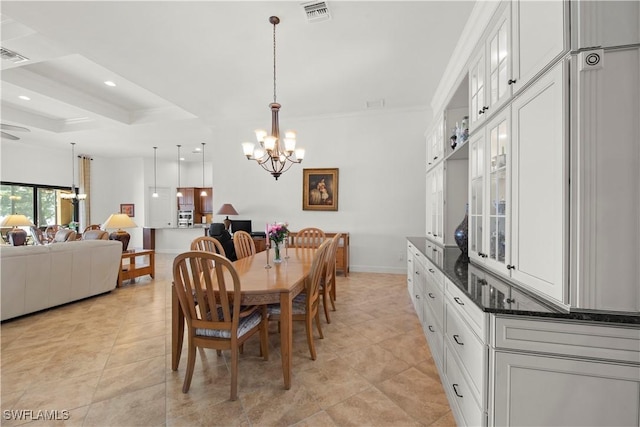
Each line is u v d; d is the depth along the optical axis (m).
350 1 2.29
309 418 1.53
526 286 1.29
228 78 3.67
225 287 1.68
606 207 0.97
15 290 2.84
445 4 2.33
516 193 1.37
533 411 1.03
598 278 0.98
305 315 2.15
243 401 1.67
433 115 4.81
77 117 5.61
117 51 3.00
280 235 2.64
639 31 0.94
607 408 0.97
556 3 1.06
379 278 4.66
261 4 2.31
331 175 5.23
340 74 3.59
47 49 2.90
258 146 5.58
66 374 1.95
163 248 7.85
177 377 1.92
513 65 1.41
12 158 6.62
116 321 2.90
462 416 1.39
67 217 7.80
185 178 9.66
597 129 0.97
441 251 2.67
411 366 2.05
